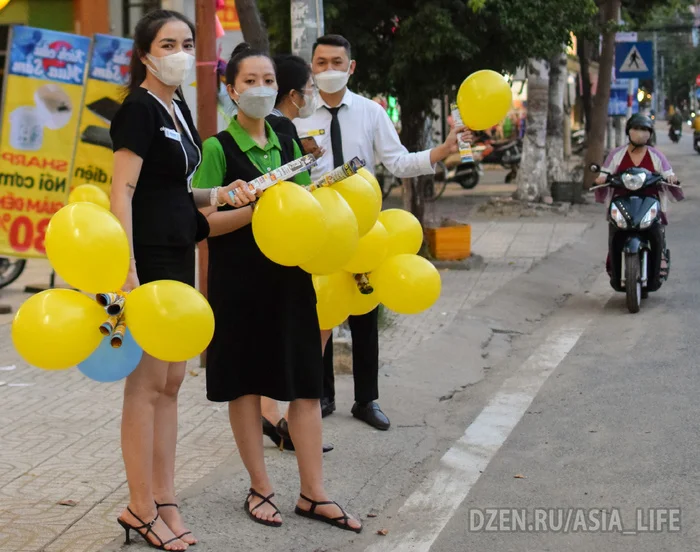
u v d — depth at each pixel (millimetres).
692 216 17125
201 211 4203
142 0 12164
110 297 3506
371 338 5793
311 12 7043
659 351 7699
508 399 6590
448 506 4703
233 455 5301
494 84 4652
